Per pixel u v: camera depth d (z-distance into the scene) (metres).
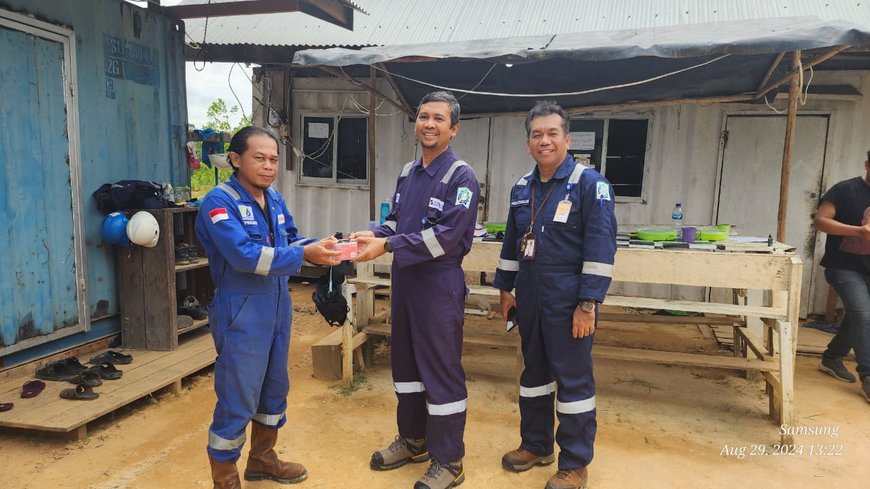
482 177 6.59
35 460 2.84
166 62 4.76
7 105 3.40
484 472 2.80
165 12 4.73
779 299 3.53
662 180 6.13
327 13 4.99
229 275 2.30
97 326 4.13
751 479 2.75
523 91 5.64
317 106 6.94
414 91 5.97
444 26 6.42
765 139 5.81
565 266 2.50
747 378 4.14
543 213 2.54
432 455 2.61
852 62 5.49
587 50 3.81
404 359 2.69
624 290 6.30
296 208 7.19
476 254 3.73
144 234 3.88
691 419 3.45
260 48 6.38
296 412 3.46
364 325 4.24
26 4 3.49
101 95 4.09
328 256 2.27
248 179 2.31
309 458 2.90
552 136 2.46
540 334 2.62
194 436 3.11
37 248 3.62
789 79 4.46
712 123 5.93
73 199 3.87
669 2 6.12
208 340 4.41
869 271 3.78
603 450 3.03
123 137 4.31
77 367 3.62
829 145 5.67
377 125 6.77
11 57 3.41
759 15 5.50
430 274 2.51
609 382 4.08
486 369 4.32
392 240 2.41
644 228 4.49
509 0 6.73
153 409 3.44
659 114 6.04
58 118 3.74
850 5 5.28
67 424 2.91
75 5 3.84
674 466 2.87
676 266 3.36
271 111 6.93
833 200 3.91
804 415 3.49
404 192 2.67
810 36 3.37
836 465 2.89
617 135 6.21
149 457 2.88
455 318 2.54
